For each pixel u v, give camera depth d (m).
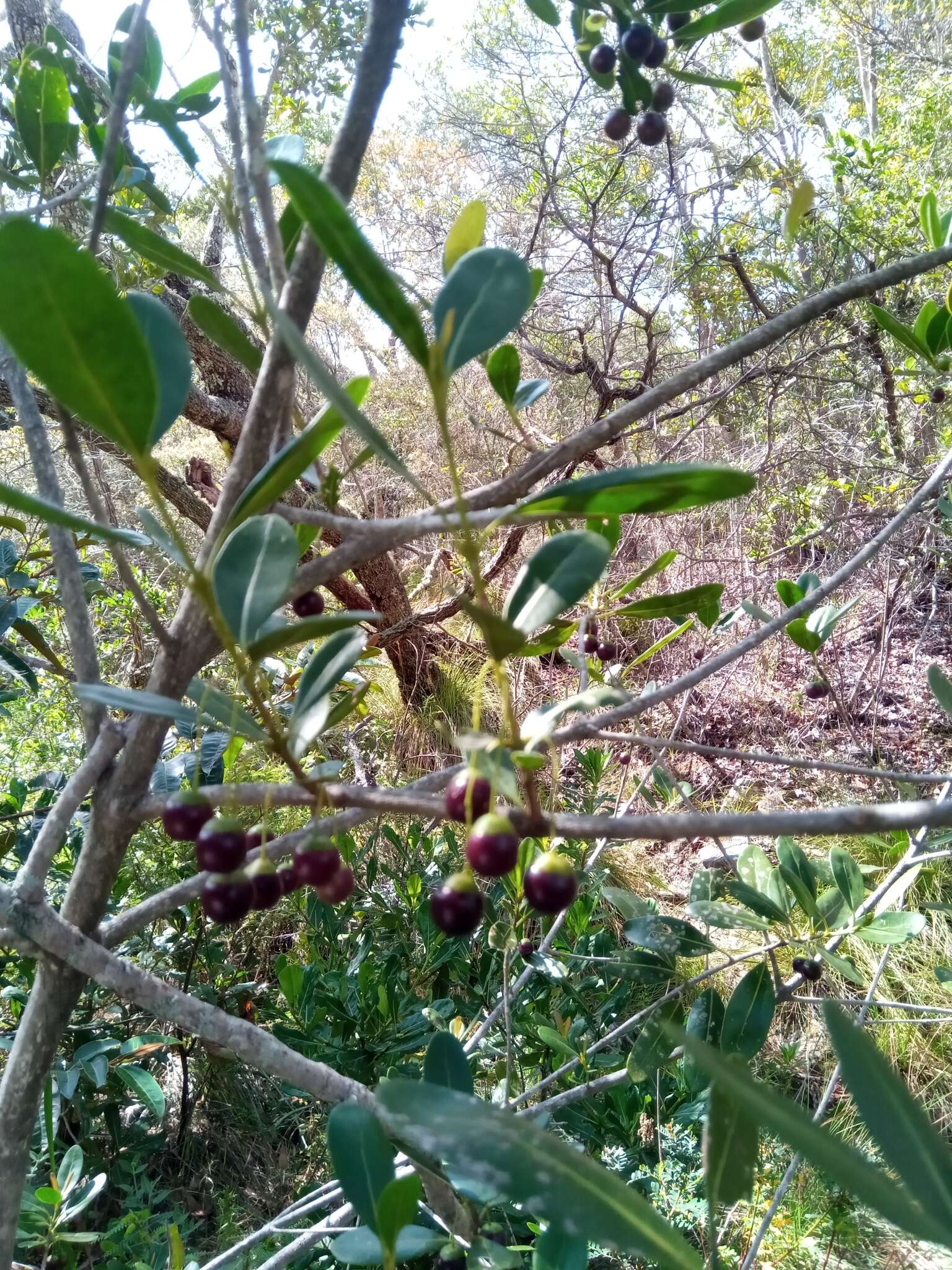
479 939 0.74
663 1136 0.61
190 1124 0.75
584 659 0.29
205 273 0.22
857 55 2.42
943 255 0.24
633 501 0.18
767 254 1.45
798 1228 0.57
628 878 1.04
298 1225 0.59
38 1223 0.45
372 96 0.20
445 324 0.15
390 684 1.60
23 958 0.55
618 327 1.25
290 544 0.20
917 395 1.18
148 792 0.22
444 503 0.19
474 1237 0.25
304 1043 0.65
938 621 1.53
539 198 1.54
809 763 0.26
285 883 0.22
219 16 0.23
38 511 0.15
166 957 0.74
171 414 0.21
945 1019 0.37
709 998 0.36
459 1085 0.26
